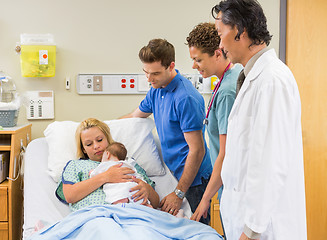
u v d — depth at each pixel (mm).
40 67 2447
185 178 1825
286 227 1248
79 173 1846
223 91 1595
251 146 1195
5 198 2141
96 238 1358
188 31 2646
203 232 1520
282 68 1243
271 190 1144
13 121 2324
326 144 2801
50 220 1754
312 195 2818
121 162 1837
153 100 2080
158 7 2605
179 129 1933
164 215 1606
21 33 2469
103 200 1734
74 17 2521
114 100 2615
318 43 2744
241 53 1332
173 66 1832
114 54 2586
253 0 1263
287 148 1168
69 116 2576
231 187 1374
